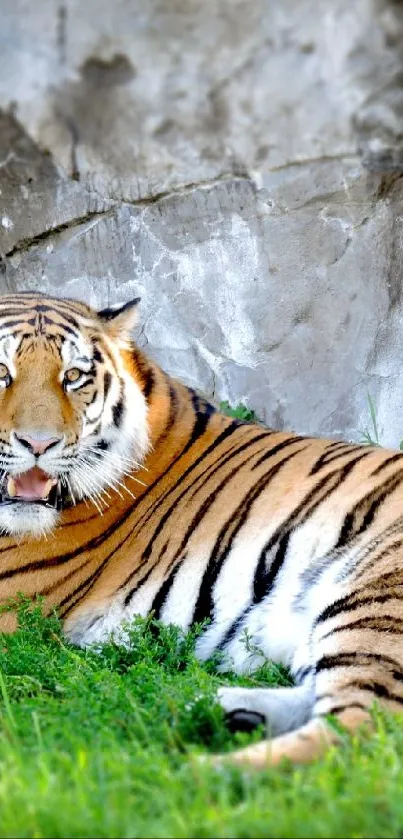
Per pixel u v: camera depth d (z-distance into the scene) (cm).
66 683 600
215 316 1074
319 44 483
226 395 1090
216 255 1055
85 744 486
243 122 518
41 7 488
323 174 743
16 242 1083
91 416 727
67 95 511
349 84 495
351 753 477
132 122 525
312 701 584
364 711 540
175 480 746
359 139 530
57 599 721
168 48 489
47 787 416
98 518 735
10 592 722
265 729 575
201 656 679
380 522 649
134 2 479
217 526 706
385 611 611
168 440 764
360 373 1041
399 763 448
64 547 729
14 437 694
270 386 1073
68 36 491
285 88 498
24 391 703
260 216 1027
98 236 1071
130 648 675
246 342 1070
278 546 675
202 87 502
